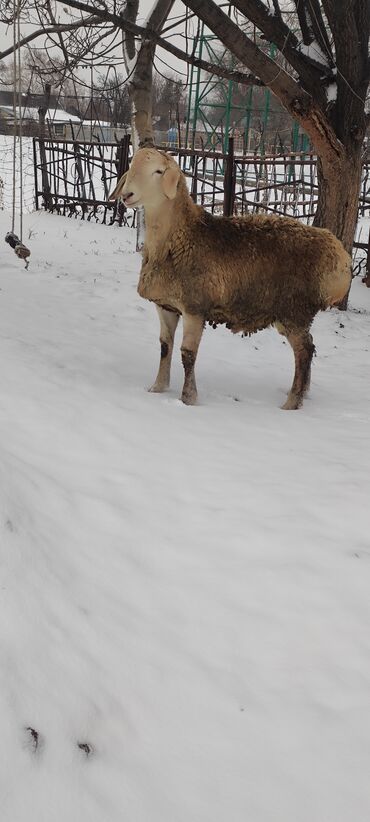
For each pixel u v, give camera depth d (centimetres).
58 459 383
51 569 268
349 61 905
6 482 310
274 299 546
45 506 317
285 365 741
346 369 742
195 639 261
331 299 565
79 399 492
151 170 492
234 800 195
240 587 296
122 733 211
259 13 857
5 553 258
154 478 388
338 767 210
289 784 202
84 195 1830
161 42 951
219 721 223
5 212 1858
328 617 281
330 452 461
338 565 317
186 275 521
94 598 266
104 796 188
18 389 474
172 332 566
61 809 179
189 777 201
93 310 832
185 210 515
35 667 217
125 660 240
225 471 413
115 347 687
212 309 539
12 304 799
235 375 676
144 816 185
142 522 337
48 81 1197
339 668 254
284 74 875
